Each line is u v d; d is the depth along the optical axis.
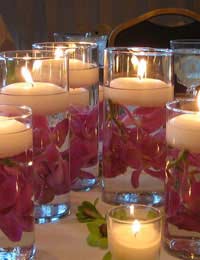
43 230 0.82
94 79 0.95
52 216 0.84
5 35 2.16
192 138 0.73
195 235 0.74
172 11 1.92
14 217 0.72
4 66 0.85
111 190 0.89
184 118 0.75
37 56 0.89
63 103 0.83
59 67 0.84
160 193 0.88
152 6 3.11
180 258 0.75
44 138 0.82
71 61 0.94
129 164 0.87
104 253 0.76
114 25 3.11
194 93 1.16
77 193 0.93
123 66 0.88
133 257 0.71
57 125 0.83
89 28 3.08
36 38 3.09
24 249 0.73
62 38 1.36
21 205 0.72
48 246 0.78
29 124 0.74
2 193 0.71
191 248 0.75
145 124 0.86
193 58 1.24
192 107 0.79
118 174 0.88
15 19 3.06
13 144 0.71
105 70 0.89
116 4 3.09
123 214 0.74
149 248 0.71
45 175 0.83
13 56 0.88
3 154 0.71
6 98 0.82
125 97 0.85
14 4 3.04
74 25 3.09
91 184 0.95
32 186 0.74
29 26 3.07
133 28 1.94
